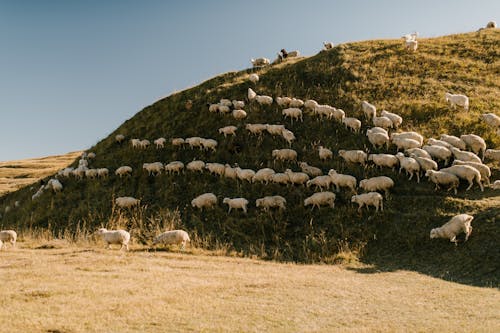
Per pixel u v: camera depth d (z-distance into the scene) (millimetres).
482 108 28641
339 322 9898
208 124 32906
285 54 45438
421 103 29906
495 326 9453
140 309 10477
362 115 29734
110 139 37406
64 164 62875
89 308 10469
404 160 23047
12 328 8961
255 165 27734
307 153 27500
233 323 9656
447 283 13977
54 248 19859
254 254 19469
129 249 19188
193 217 23922
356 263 17750
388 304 11359
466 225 17125
